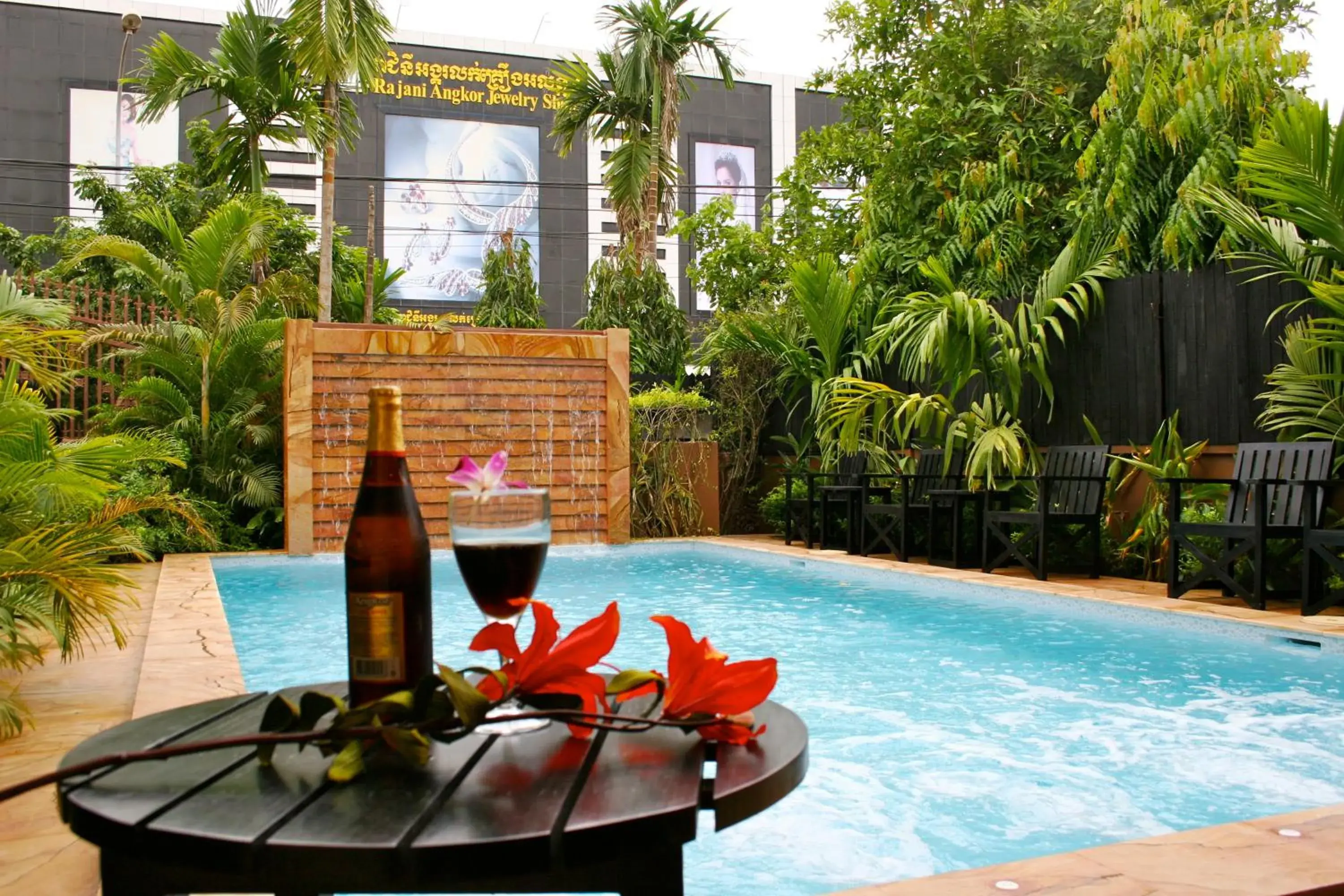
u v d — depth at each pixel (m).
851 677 3.65
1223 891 1.34
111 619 3.01
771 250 14.88
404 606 0.90
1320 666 3.82
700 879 1.87
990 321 6.81
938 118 10.28
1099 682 3.56
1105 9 9.97
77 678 3.47
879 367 9.16
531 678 0.87
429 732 0.79
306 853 0.66
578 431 9.33
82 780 0.79
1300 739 2.78
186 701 2.95
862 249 10.38
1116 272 6.81
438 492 8.88
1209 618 4.51
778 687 3.48
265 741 0.76
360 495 0.92
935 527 6.92
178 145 39.38
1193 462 6.25
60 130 38.25
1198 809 2.22
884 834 2.09
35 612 2.88
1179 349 6.38
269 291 9.51
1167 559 5.56
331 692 1.11
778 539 9.61
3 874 1.68
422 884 0.66
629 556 8.69
